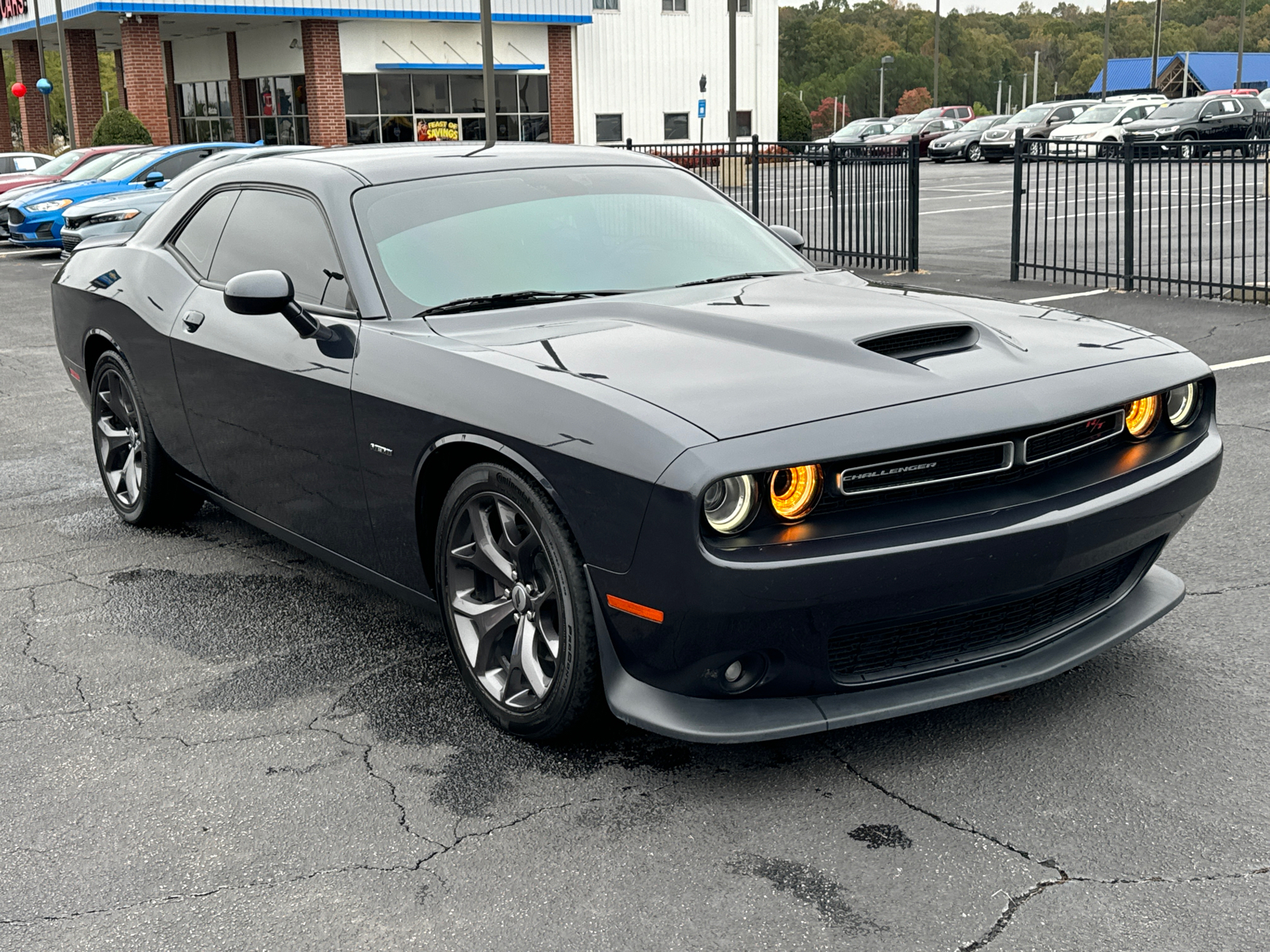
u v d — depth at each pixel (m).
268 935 2.48
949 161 42.28
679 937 2.42
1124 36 173.00
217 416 4.31
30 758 3.28
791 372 2.97
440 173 4.10
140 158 17.50
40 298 13.62
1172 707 3.30
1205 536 4.66
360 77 35.16
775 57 42.22
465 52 36.38
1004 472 2.91
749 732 2.81
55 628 4.20
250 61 36.97
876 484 2.78
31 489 6.01
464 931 2.47
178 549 5.01
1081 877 2.56
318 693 3.62
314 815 2.94
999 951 2.34
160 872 2.72
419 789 3.04
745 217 4.52
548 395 2.95
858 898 2.53
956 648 3.03
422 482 3.37
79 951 2.45
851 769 3.05
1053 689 3.43
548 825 2.85
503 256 3.79
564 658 3.01
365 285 3.65
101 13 31.81
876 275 13.03
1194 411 3.36
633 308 3.55
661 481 2.63
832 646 2.87
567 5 36.94
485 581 3.36
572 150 4.52
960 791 2.92
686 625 2.70
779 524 2.71
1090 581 3.24
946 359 3.12
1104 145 11.05
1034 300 10.77
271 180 4.30
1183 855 2.63
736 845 2.74
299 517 4.04
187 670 3.82
